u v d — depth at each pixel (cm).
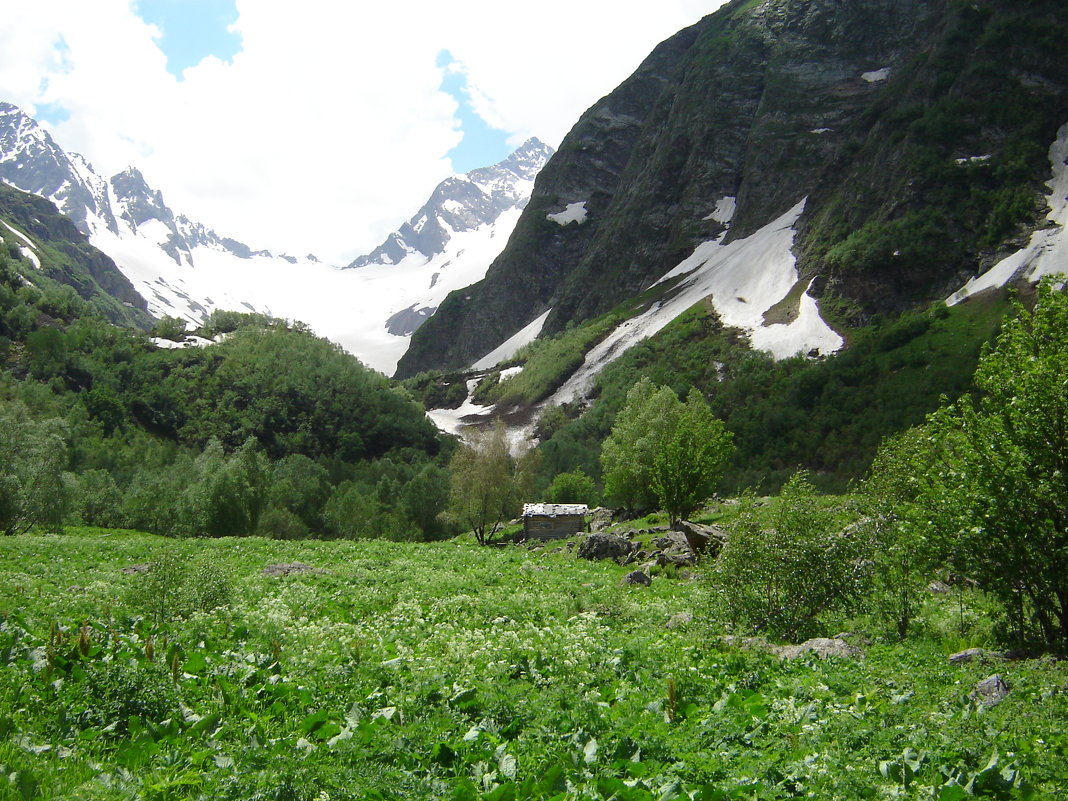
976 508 1916
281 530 9500
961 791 912
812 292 18175
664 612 2545
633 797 893
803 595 2181
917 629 2125
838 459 12025
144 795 906
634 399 8762
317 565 4025
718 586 2248
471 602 2766
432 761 1052
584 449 14625
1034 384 1855
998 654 1791
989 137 18112
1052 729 1138
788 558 2184
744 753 1059
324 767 960
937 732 1127
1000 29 19400
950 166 17788
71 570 3666
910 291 16450
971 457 1936
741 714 1243
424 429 19412
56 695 1255
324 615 2539
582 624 2152
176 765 1004
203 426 17275
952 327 14088
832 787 938
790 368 15575
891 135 19650
